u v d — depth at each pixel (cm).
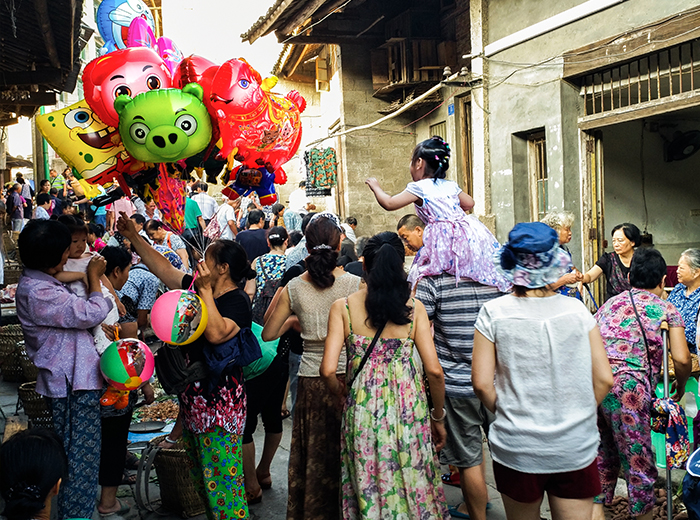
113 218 532
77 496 333
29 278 336
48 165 1902
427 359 294
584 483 249
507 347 252
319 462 325
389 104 1512
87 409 339
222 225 814
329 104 1723
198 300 300
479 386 258
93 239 611
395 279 288
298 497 330
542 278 249
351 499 289
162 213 335
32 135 1841
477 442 338
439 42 1339
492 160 991
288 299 344
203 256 330
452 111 1256
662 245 1011
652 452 336
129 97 299
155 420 539
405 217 480
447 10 1324
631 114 747
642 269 350
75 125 319
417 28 1357
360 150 1498
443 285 346
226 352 312
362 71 1499
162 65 318
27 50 852
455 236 344
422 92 1349
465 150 1238
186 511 390
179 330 294
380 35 1482
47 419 474
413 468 281
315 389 330
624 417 337
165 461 387
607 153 965
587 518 251
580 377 247
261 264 542
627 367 340
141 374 333
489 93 986
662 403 329
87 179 330
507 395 254
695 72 748
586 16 797
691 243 1034
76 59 930
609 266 483
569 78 832
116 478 388
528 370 248
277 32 1410
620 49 738
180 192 334
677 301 445
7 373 673
